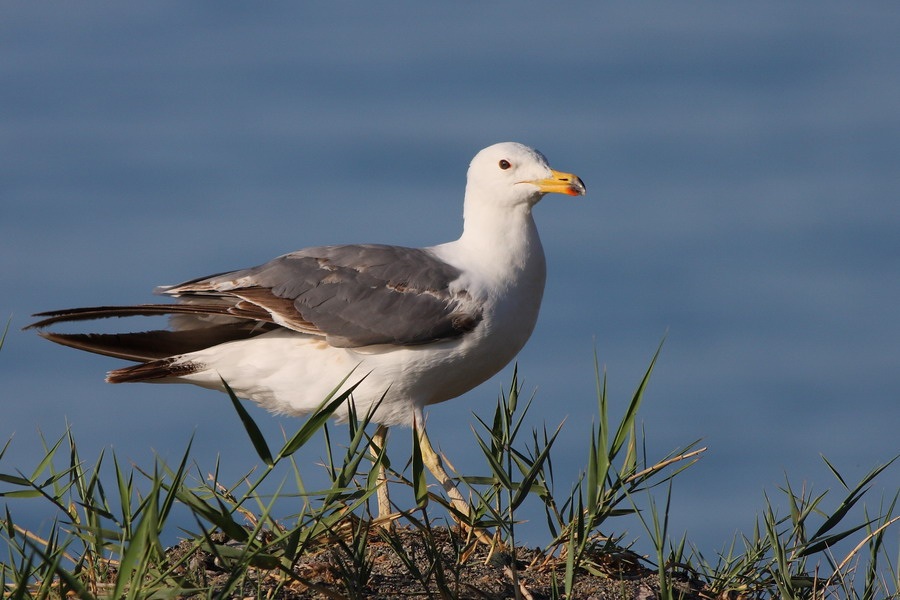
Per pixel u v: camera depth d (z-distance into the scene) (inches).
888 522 356.2
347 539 376.8
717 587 362.0
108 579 323.3
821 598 353.1
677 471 346.6
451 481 449.1
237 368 466.0
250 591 322.7
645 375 329.4
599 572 356.5
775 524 365.4
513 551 325.1
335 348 457.7
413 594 330.6
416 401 465.4
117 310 457.7
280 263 476.1
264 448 292.0
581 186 475.8
